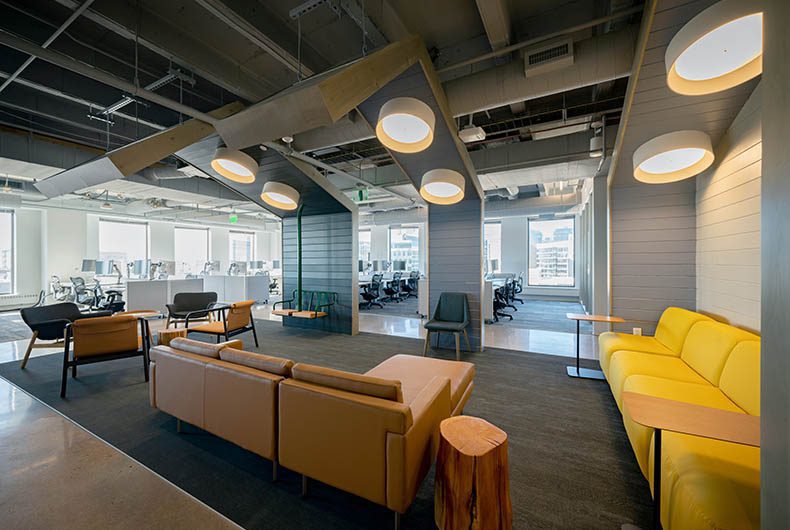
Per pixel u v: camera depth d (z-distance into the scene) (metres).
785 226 0.90
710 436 1.25
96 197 7.89
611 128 4.60
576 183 7.82
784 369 0.90
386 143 2.74
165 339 3.38
